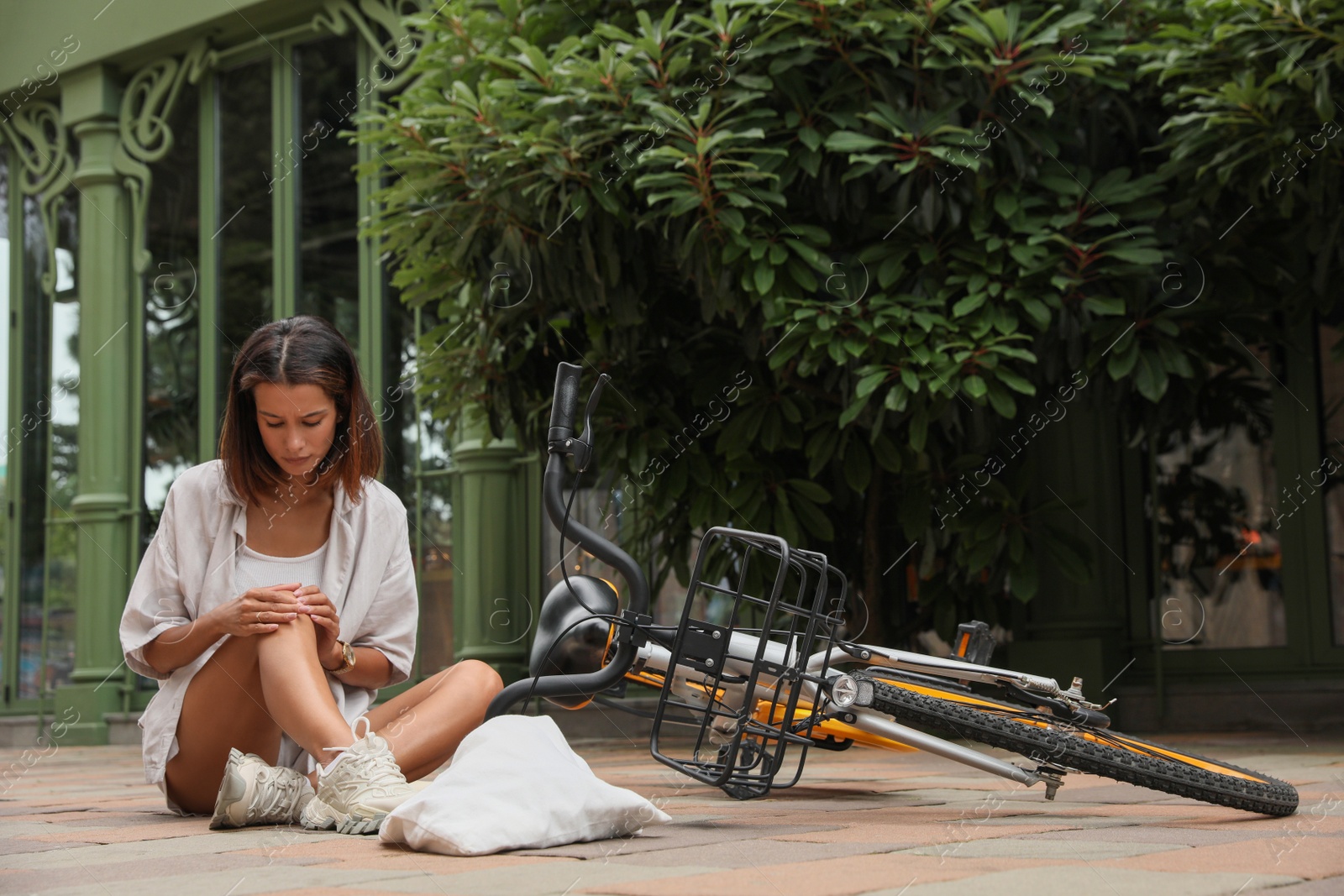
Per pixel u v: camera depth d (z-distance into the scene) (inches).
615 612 88.3
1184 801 84.4
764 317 160.6
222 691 77.8
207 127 280.7
